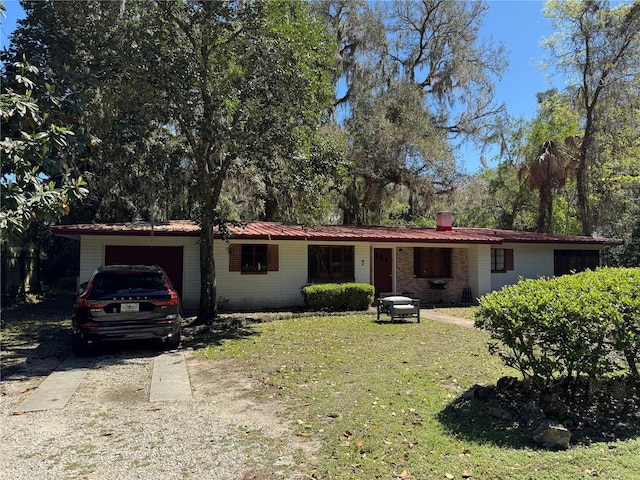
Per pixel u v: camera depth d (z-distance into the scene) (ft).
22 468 12.17
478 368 22.16
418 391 18.45
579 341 14.71
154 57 30.78
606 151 75.72
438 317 42.86
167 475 11.73
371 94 73.92
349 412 16.14
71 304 54.54
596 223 84.17
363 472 11.71
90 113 32.40
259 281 49.60
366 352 26.37
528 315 15.39
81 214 59.98
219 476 11.64
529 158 88.43
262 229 49.98
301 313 43.57
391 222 90.33
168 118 33.99
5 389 19.84
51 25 31.35
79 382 20.74
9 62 29.71
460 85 78.95
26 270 59.98
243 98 34.01
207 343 30.04
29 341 31.73
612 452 12.35
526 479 11.03
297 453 12.97
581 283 16.79
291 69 33.76
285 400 17.75
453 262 60.54
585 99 76.79
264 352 26.84
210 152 38.55
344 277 53.42
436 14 79.77
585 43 74.43
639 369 18.47
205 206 37.58
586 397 15.96
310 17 37.65
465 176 71.15
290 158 37.04
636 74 69.87
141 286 26.89
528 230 98.68
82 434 14.56
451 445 13.19
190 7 33.32
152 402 17.78
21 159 14.57
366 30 74.54
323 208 44.39
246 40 33.71
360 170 68.13
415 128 68.39
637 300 14.65
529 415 14.82
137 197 51.42
